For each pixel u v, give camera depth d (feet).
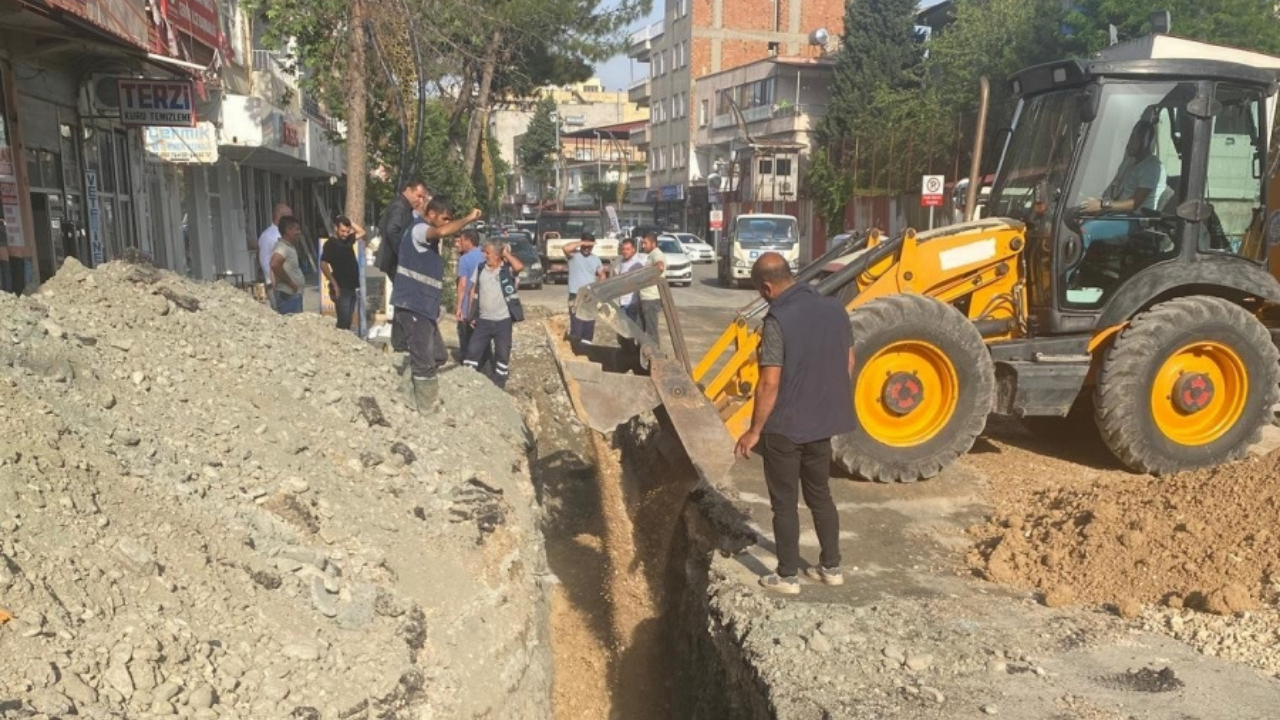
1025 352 22.53
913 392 21.53
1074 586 16.25
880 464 21.56
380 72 46.11
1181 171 22.52
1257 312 24.38
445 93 68.74
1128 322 22.62
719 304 70.33
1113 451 22.75
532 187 283.79
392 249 24.84
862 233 24.29
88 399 14.53
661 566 22.25
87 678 9.52
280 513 14.57
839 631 14.49
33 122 35.32
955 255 22.86
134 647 10.18
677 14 187.83
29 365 14.30
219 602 11.80
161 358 17.54
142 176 49.75
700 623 16.88
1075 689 12.79
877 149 110.63
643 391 18.51
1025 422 27.78
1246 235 23.61
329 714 10.84
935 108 102.22
